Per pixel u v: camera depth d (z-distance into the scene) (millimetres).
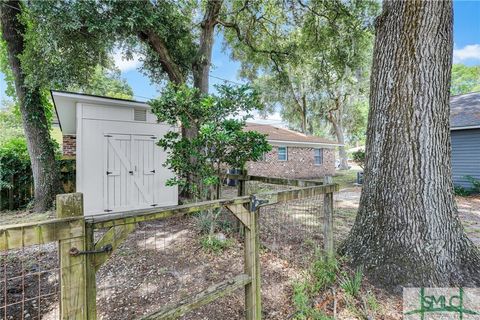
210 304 2326
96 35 5078
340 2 7578
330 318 2117
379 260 2727
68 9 4535
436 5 2604
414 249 2635
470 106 10078
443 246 2625
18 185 6387
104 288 2576
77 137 5016
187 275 2850
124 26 5004
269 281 2721
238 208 1857
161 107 3754
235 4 7805
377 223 2857
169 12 5883
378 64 2934
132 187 5566
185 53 6926
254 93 3822
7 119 12500
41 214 5664
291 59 9227
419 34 2633
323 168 16750
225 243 3670
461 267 2623
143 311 2207
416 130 2672
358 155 11648
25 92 5832
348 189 10070
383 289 2541
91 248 1233
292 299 2389
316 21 8398
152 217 1431
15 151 6605
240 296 2463
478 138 8688
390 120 2803
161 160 5922
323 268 2711
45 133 6129
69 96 4777
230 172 4453
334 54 9062
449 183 2758
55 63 5094
